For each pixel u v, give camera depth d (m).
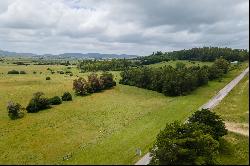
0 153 79.44
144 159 64.25
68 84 168.62
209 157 58.59
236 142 71.19
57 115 113.75
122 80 175.75
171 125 65.06
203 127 67.75
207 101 123.81
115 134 87.12
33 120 108.38
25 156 76.31
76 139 87.06
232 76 176.38
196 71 161.25
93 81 153.50
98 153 70.69
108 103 130.50
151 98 140.75
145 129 90.00
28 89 155.00
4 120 109.50
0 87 158.50
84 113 115.25
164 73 159.75
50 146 82.75
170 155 55.84
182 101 128.62
